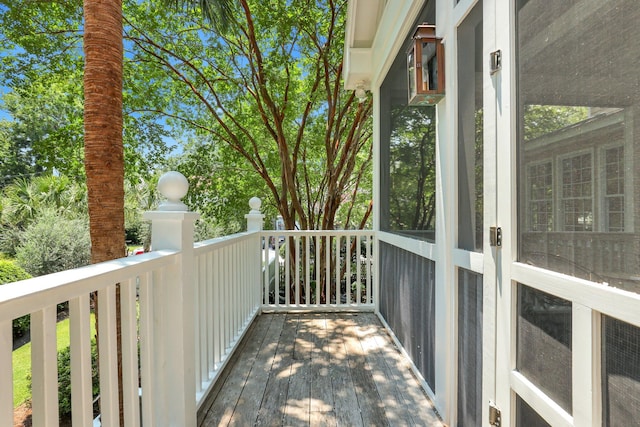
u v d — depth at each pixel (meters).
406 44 2.59
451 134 1.73
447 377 1.76
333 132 6.41
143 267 1.35
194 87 6.38
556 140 1.00
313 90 5.79
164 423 1.56
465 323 1.63
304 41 5.70
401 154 2.71
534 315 1.11
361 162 8.03
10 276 6.94
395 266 2.96
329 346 2.89
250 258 3.50
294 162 6.15
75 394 1.00
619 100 0.79
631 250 0.76
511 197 1.21
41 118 7.47
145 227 13.44
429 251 2.03
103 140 2.37
